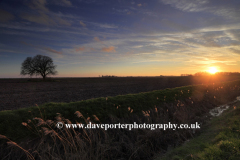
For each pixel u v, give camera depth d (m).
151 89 24.94
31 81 54.38
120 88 26.94
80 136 6.14
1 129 5.32
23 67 61.09
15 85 35.59
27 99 15.28
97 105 8.38
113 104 8.87
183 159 4.60
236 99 16.42
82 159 4.71
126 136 6.57
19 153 4.90
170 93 13.60
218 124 7.72
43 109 6.88
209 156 4.12
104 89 25.25
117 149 5.82
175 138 7.03
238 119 7.26
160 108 10.15
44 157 4.72
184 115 8.96
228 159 3.86
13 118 5.89
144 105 10.11
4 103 13.12
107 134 6.40
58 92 21.33
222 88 20.42
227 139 5.10
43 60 61.81
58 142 5.62
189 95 14.62
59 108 7.24
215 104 13.94
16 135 5.40
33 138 5.56
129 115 8.68
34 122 6.05
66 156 4.75
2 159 4.68
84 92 21.05
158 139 6.60
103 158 5.31
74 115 7.16
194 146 5.55
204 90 18.16
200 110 11.52
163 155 5.73
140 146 6.03
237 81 30.25
